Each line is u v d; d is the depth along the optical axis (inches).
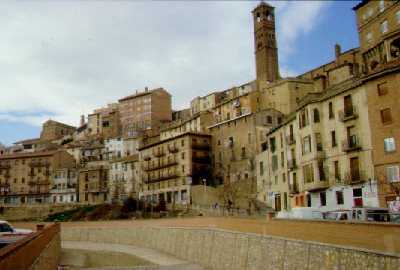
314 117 2522.1
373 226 985.5
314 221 1221.7
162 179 4852.4
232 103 4825.3
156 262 2348.7
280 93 4505.4
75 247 3282.5
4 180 6240.2
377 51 3159.5
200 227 2222.0
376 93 2114.9
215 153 4758.9
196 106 5984.3
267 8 5634.8
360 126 2223.2
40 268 1268.5
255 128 4315.9
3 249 748.6
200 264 2075.5
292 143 2827.3
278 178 3164.4
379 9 3213.6
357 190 2207.2
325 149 2456.9
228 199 3678.6
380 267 946.1
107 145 6259.8
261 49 5536.4
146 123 6545.3
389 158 2043.6
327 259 1137.4
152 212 4153.5
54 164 6072.8
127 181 5413.4
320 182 2439.7
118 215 4315.9
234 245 1753.2
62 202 5457.7
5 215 5216.5
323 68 4525.1
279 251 1391.5
